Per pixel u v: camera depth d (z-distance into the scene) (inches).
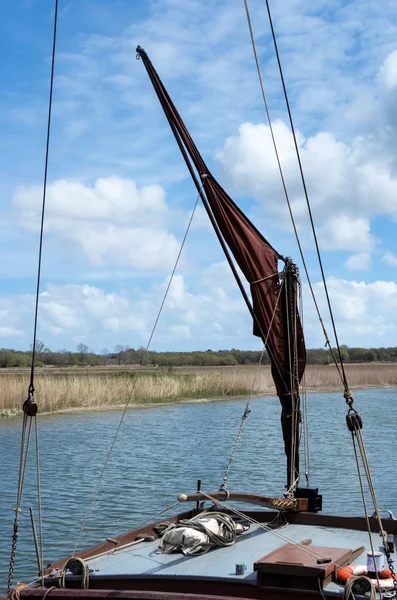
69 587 328.5
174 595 282.5
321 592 290.5
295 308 496.7
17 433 1496.1
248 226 471.2
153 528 411.5
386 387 3368.6
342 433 1621.6
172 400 2315.5
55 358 5017.2
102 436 1487.5
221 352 5782.5
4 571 620.7
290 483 482.9
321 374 3442.4
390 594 298.5
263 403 2306.8
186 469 1141.7
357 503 900.0
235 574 323.9
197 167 450.0
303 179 369.4
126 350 5172.2
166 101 436.5
